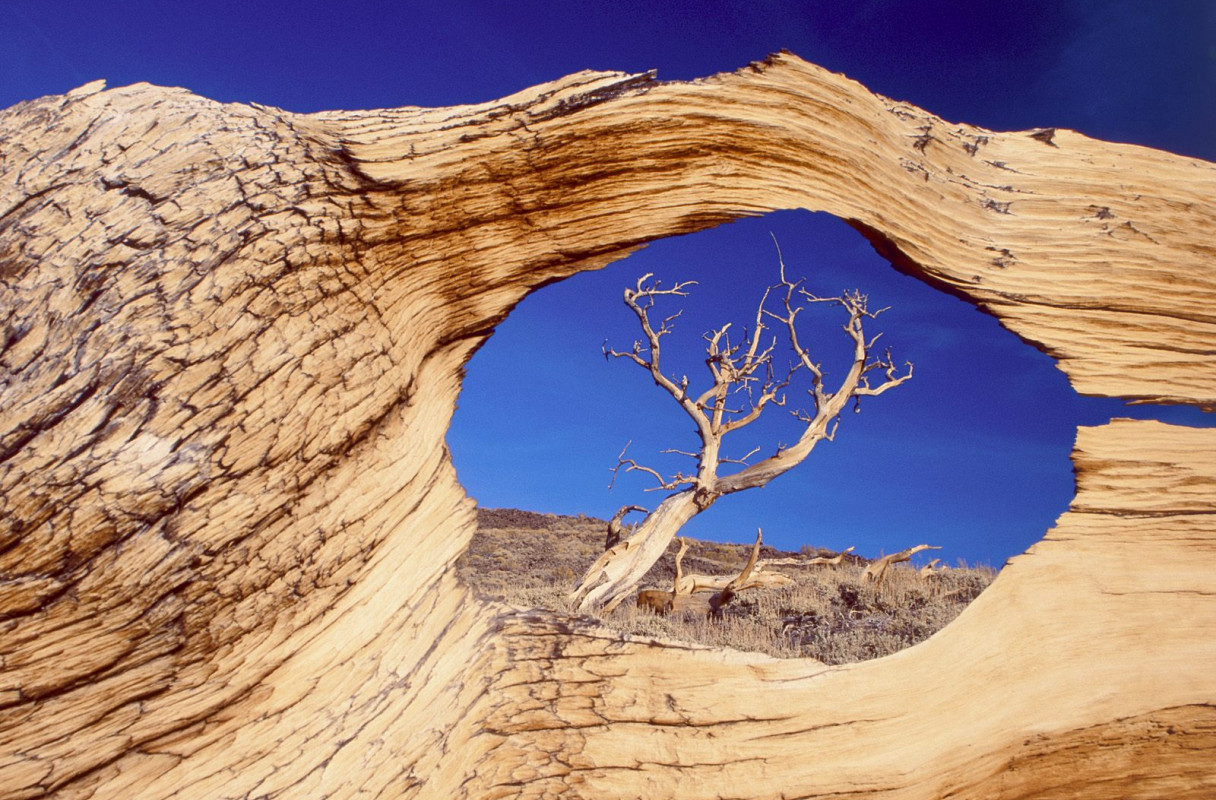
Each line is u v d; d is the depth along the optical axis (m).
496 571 18.25
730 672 3.90
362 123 3.66
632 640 3.87
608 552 12.86
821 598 12.97
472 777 3.44
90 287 3.03
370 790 3.19
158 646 2.90
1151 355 5.09
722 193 4.08
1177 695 4.40
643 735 3.67
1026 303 4.98
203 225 3.17
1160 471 4.90
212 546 2.96
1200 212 5.37
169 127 3.44
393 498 3.62
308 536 3.25
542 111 3.68
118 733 2.85
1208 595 4.70
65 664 2.75
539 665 3.71
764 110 4.07
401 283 3.74
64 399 2.83
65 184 3.28
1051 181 5.24
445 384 4.17
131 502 2.81
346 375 3.43
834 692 3.99
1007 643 4.39
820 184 4.28
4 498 2.67
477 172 3.66
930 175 4.77
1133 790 4.44
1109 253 5.12
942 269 4.80
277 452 3.15
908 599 12.12
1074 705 4.34
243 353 3.13
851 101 4.40
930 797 4.05
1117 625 4.55
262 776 3.05
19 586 2.64
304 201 3.35
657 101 3.81
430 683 3.51
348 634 3.40
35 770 2.72
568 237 3.96
